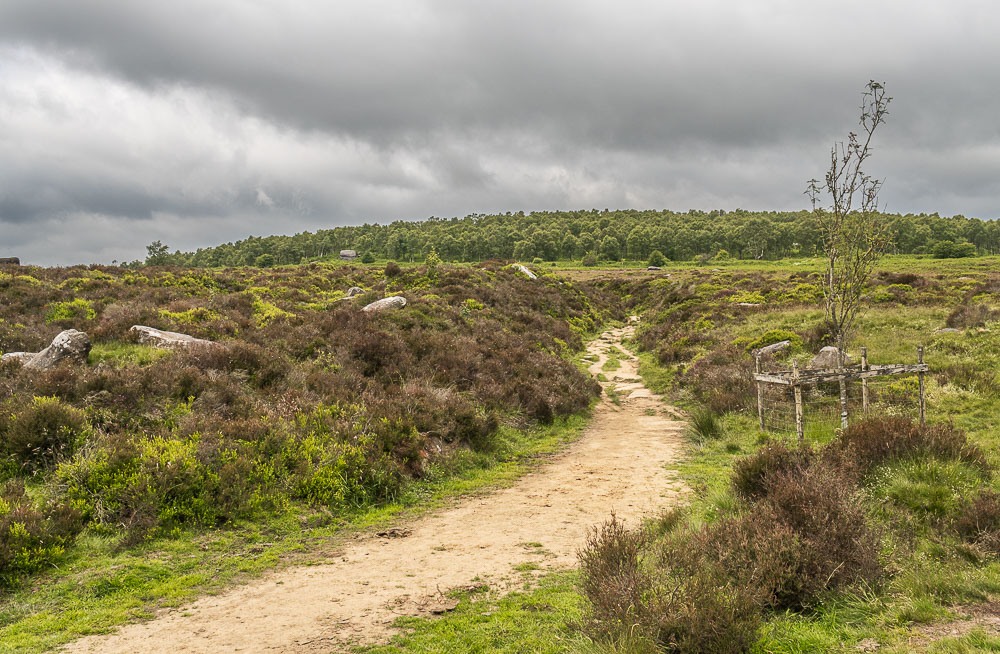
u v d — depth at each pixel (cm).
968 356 1558
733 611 407
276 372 1348
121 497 762
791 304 3047
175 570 653
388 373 1566
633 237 14962
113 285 2386
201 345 1429
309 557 702
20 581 604
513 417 1512
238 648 467
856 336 1933
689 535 572
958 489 670
